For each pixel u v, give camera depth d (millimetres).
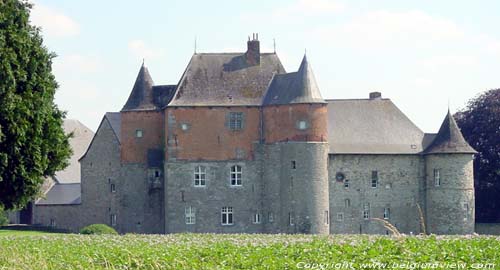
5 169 52688
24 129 52500
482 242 44250
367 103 96375
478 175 101688
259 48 94312
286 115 89812
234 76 93438
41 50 54969
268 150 91250
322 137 89438
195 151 91625
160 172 95438
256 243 52062
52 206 108312
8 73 51531
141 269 38938
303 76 90188
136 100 96812
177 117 91562
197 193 91438
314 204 88688
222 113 91875
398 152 92875
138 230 95562
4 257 39875
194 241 57469
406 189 93250
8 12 53031
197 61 94000
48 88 55062
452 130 93188
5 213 97188
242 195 91625
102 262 41094
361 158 92312
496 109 101500
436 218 92562
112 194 102500
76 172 124312
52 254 46406
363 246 43312
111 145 102688
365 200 92188
